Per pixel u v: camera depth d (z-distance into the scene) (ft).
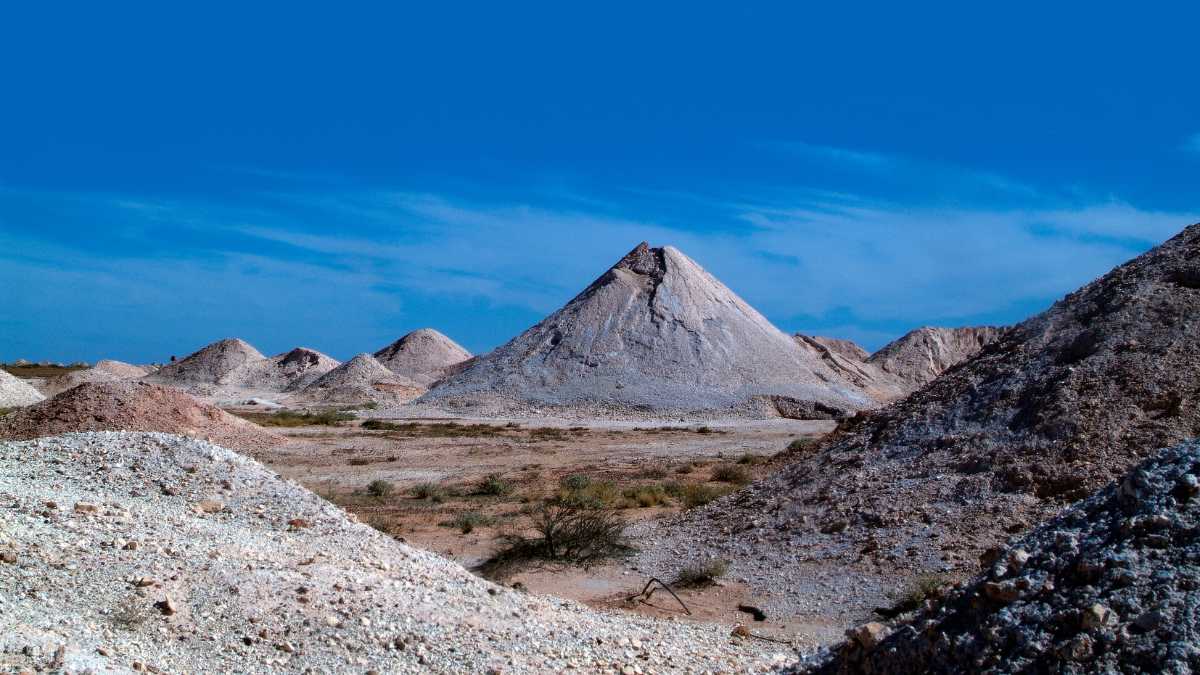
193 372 342.44
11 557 26.37
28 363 437.58
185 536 31.89
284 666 24.27
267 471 42.39
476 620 29.50
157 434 43.52
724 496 63.31
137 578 26.84
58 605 24.63
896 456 55.72
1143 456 45.85
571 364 240.12
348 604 28.17
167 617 25.30
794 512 53.42
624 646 30.17
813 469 59.11
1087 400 50.57
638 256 282.97
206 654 24.12
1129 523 20.42
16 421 108.47
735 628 35.32
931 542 44.57
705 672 28.53
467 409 219.61
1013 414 53.26
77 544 28.48
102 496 36.22
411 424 180.55
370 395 271.69
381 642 26.35
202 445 42.63
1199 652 17.13
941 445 54.03
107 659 22.04
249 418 187.32
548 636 29.73
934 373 347.15
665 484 82.07
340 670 24.52
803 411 217.97
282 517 37.47
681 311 254.47
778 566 46.50
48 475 39.01
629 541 54.49
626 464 105.40
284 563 31.07
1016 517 44.73
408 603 29.50
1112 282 60.13
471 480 88.84
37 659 20.97
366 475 93.30
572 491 75.51
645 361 239.71
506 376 238.48
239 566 29.53
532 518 60.18
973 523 45.32
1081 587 19.56
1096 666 17.92
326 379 296.51
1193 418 47.01
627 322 251.60
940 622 20.84
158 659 23.16
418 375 358.64
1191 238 59.88
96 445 41.83
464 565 48.14
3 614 23.20
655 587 44.19
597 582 45.47
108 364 334.44
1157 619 17.98
